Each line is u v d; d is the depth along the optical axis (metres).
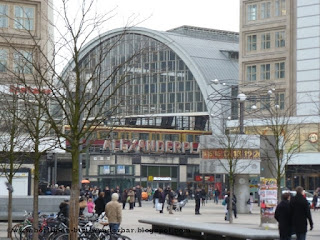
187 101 131.00
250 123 90.25
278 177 52.50
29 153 38.91
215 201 94.56
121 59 118.12
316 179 94.50
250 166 60.09
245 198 63.47
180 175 121.19
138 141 116.81
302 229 28.48
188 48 131.75
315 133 92.19
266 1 102.69
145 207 77.75
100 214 40.81
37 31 66.94
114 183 112.56
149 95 135.50
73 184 24.14
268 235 29.92
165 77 133.75
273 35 101.81
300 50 99.06
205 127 132.38
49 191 56.59
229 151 51.88
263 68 102.44
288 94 99.06
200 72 128.25
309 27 98.44
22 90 37.03
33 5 68.94
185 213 63.91
